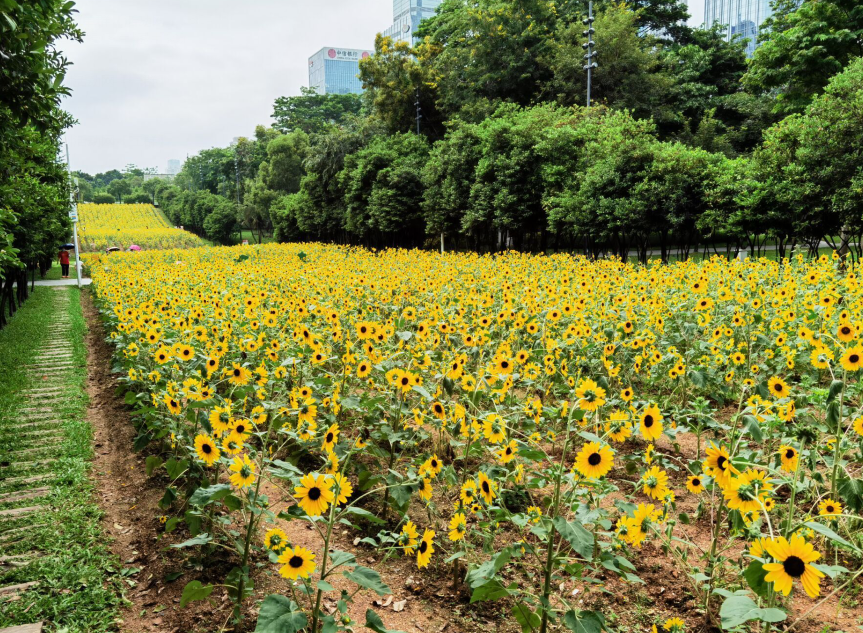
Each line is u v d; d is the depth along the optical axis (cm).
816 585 181
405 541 307
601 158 2052
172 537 379
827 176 1363
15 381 789
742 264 1107
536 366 483
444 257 1941
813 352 438
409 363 501
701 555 337
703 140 3122
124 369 605
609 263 1419
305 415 360
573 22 3678
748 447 444
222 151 9556
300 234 4944
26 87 439
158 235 6506
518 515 284
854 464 415
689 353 585
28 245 1299
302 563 221
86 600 317
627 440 504
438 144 3042
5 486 466
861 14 2253
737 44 3784
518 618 245
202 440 297
